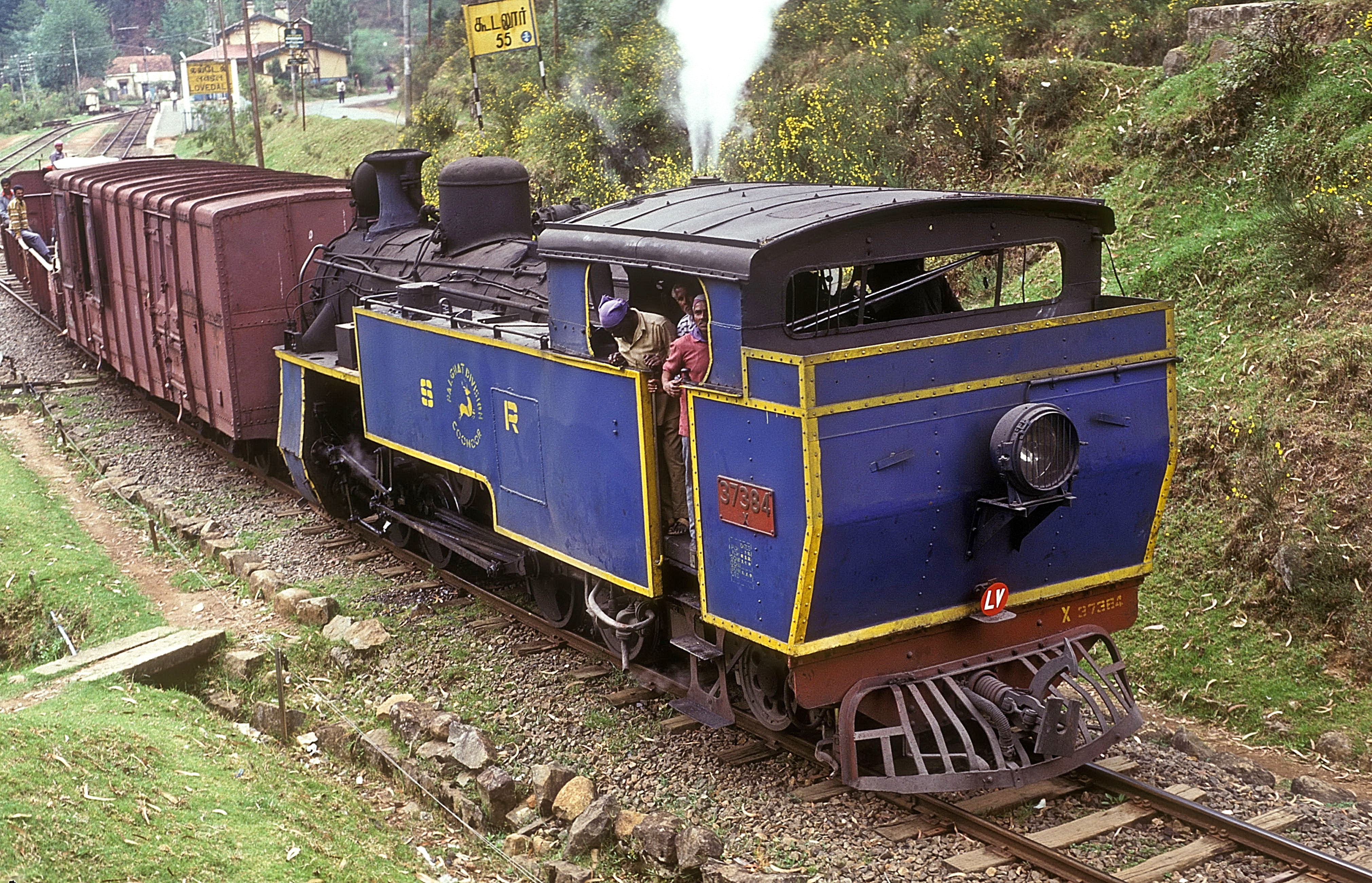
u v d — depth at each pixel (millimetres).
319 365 11133
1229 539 8664
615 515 7324
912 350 6016
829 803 6531
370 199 12531
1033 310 7113
